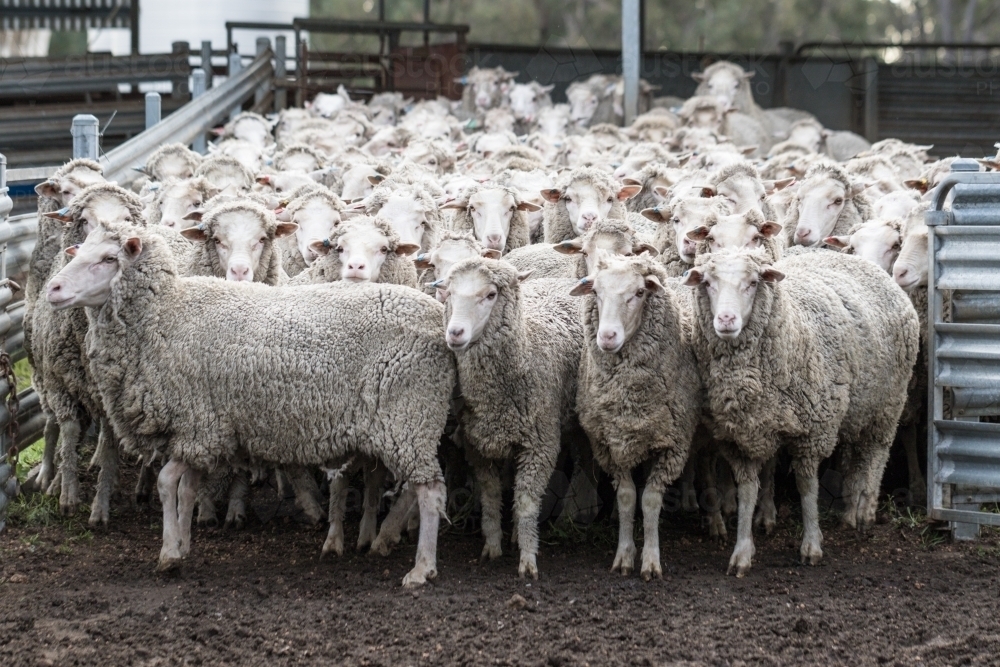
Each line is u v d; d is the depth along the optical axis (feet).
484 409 28.66
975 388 31.35
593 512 32.76
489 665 23.16
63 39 158.51
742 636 24.61
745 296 27.76
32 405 35.78
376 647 23.98
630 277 27.84
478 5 168.55
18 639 23.91
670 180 44.45
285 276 36.24
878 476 33.06
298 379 27.50
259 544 31.22
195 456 27.86
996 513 30.96
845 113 103.04
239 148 57.21
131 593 26.68
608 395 28.58
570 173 41.57
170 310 28.27
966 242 31.27
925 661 23.31
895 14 185.26
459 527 32.76
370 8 164.04
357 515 34.09
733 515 33.83
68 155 74.69
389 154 59.47
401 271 34.60
